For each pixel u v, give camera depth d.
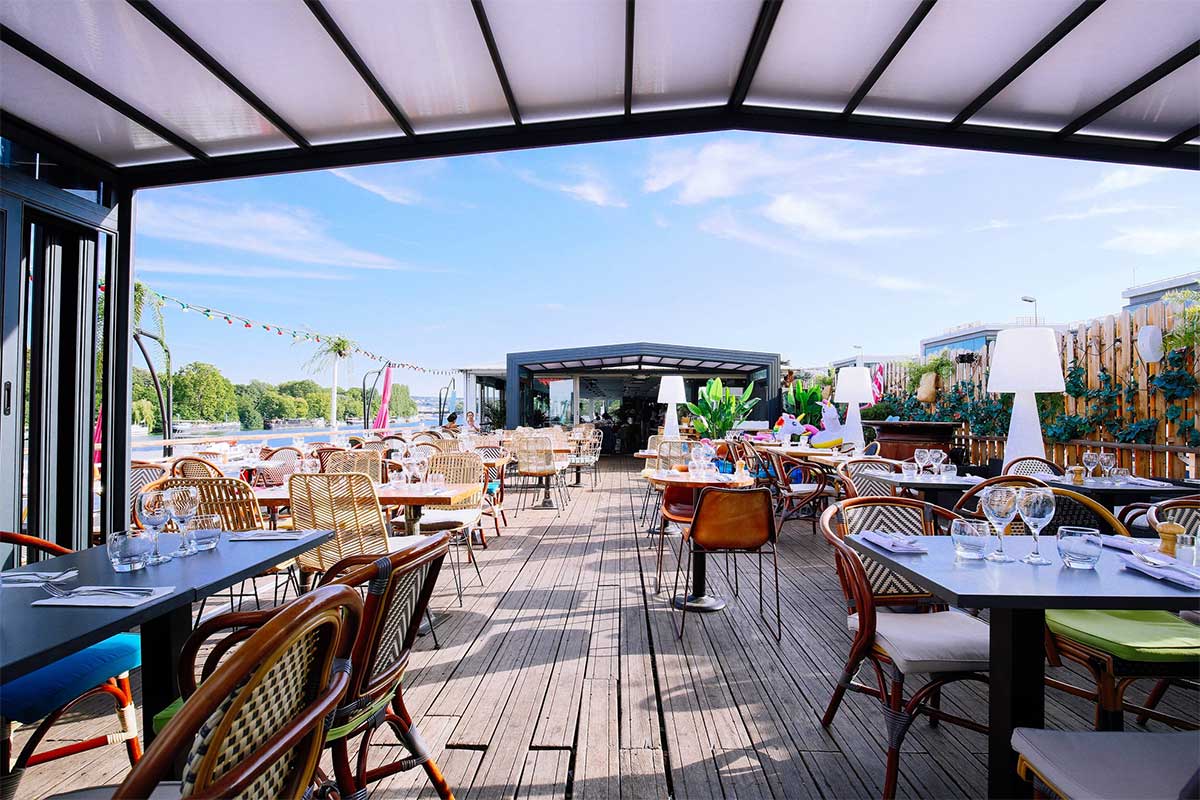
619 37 3.06
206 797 0.70
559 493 8.60
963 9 2.84
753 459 7.07
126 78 2.97
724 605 3.76
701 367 16.53
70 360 3.68
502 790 1.91
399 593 1.54
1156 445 4.91
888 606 2.34
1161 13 2.77
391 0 2.64
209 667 1.32
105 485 3.79
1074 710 2.43
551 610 3.69
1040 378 4.57
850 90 3.57
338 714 1.40
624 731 2.26
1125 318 5.27
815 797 1.88
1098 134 3.88
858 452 6.68
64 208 3.42
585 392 17.48
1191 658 1.82
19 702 1.64
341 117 3.53
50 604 1.38
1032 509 1.85
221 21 2.64
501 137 3.85
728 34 3.09
